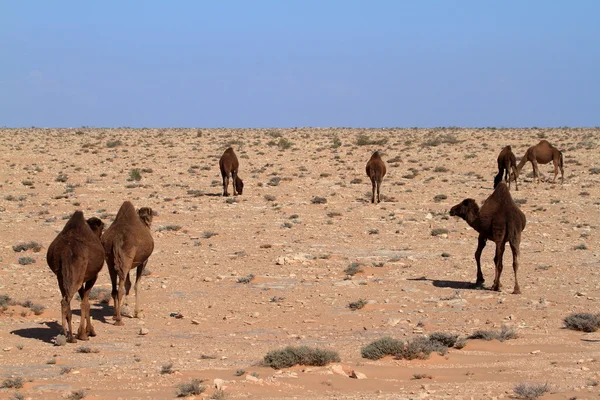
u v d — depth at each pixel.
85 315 24.02
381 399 16.50
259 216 52.03
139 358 21.20
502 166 61.59
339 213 51.78
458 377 18.67
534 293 29.05
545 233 44.03
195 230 47.31
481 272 31.03
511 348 21.64
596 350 21.14
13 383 18.23
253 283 32.66
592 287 29.92
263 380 18.19
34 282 33.25
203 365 20.30
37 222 50.59
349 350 21.88
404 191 62.72
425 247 40.75
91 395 17.28
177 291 31.56
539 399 16.38
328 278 33.12
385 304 28.16
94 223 25.59
